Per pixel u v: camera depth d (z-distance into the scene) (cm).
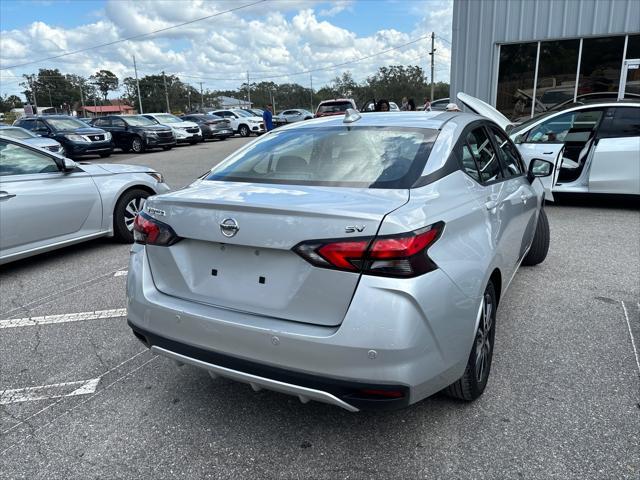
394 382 199
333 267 201
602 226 636
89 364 324
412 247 200
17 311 412
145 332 252
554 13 1159
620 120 697
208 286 236
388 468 225
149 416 268
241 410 271
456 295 218
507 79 1254
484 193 283
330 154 276
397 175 245
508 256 316
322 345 201
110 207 581
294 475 223
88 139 1734
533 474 217
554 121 738
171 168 1402
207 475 224
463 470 222
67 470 230
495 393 277
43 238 515
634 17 1088
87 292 452
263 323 214
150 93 10462
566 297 410
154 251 254
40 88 10606
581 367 302
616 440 236
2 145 498
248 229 216
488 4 1220
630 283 437
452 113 326
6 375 313
